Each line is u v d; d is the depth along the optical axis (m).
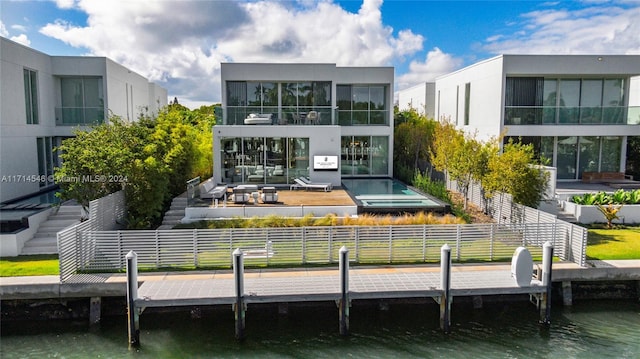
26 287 10.92
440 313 10.97
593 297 12.54
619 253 13.32
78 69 21.33
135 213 15.84
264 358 9.70
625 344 10.34
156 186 15.84
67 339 10.50
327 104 25.38
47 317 11.26
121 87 23.98
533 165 16.00
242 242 12.56
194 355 9.82
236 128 22.11
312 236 12.74
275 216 15.33
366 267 12.52
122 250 12.13
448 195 18.80
